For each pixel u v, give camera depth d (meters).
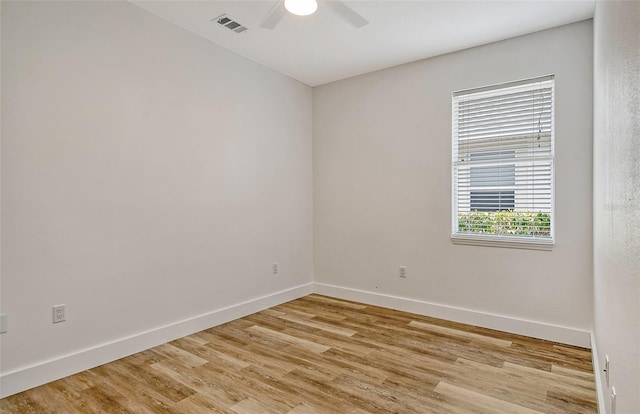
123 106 2.67
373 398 2.14
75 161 2.42
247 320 3.53
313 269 4.57
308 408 2.04
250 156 3.72
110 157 2.60
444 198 3.55
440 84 3.56
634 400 0.92
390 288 3.93
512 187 3.24
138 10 2.75
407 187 3.79
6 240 2.13
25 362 2.21
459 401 2.10
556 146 2.97
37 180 2.25
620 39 1.14
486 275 3.32
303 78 4.25
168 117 2.97
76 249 2.43
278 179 4.06
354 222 4.20
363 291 4.14
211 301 3.33
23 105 2.19
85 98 2.46
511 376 2.39
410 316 3.64
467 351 2.79
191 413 1.99
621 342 1.17
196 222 3.20
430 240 3.65
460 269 3.47
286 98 4.16
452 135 3.51
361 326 3.36
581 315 2.89
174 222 3.02
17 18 2.16
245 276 3.68
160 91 2.91
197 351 2.79
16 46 2.15
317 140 4.52
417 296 3.74
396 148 3.86
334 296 4.38
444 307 3.55
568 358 2.66
